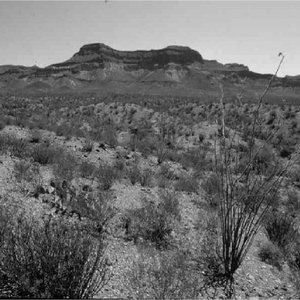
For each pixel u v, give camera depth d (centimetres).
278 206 884
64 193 646
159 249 530
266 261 558
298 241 645
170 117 3547
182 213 716
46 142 1230
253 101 4016
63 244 368
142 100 6531
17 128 1554
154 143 1641
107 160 1102
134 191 805
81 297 358
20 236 406
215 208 752
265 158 1249
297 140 1908
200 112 3712
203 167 1308
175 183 973
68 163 880
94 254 422
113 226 575
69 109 4438
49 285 344
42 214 549
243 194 509
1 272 362
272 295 458
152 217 596
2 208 493
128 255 487
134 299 387
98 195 676
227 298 432
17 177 703
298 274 526
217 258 522
